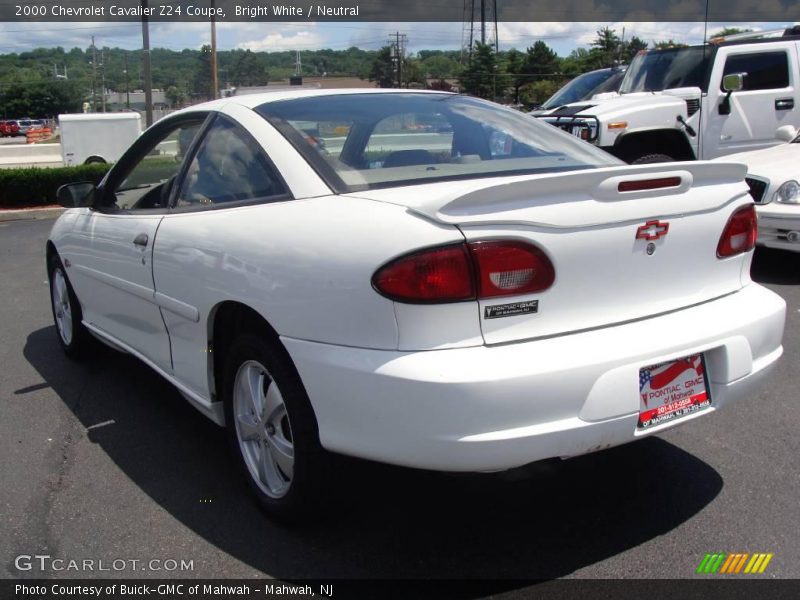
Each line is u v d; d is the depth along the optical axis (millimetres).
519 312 2473
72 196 4344
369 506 3203
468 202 2400
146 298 3715
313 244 2654
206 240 3166
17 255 9984
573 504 3191
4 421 4223
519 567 2770
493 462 2396
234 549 2920
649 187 2678
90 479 3512
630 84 10547
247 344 2996
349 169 2977
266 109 3359
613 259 2627
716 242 2916
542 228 2479
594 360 2479
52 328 6172
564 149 3420
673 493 3264
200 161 3531
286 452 2961
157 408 4383
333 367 2549
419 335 2404
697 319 2787
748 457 3584
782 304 3049
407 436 2420
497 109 3773
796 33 9664
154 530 3062
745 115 9234
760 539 2916
